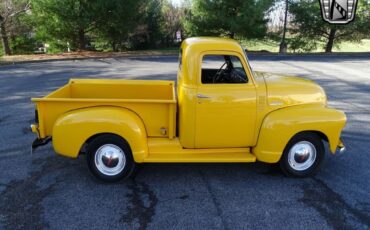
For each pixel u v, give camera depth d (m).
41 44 24.47
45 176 4.42
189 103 4.06
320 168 4.65
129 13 19.38
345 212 3.62
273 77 4.60
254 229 3.33
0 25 18.94
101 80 5.02
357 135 6.01
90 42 22.95
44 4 17.52
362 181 4.32
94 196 3.92
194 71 4.04
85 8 18.52
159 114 4.14
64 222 3.42
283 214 3.58
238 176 4.43
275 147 4.13
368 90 9.80
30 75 12.22
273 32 23.62
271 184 4.22
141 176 4.43
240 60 4.09
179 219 3.48
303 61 16.80
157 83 5.05
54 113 4.09
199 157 4.17
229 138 4.22
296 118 4.08
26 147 5.39
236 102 4.09
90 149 4.08
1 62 15.26
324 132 4.14
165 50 23.56
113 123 3.93
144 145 4.07
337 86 10.35
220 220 3.47
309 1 22.91
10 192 4.00
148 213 3.58
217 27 21.78
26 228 3.32
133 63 15.91
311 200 3.86
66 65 15.11
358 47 27.58
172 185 4.20
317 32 23.42
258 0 21.20
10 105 7.91
